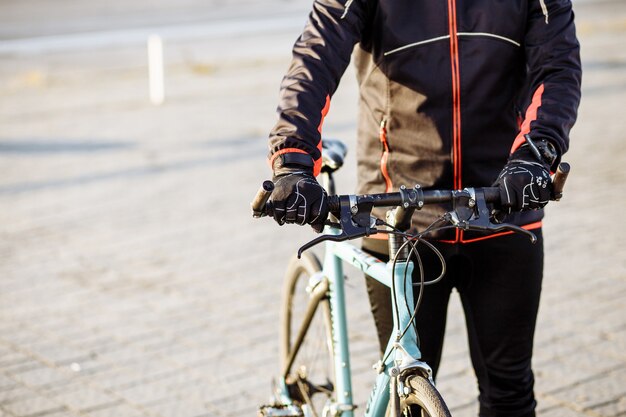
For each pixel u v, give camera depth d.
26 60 17.56
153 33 19.78
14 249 6.62
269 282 5.82
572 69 2.74
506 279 2.91
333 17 2.74
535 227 2.93
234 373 4.57
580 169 8.41
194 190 8.13
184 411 4.19
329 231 3.27
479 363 3.06
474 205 2.39
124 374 4.58
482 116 2.83
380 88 2.89
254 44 18.91
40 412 4.19
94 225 7.16
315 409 3.68
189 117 11.77
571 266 5.86
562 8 2.79
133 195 8.02
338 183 8.13
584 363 4.52
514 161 2.51
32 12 25.11
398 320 2.57
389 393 2.63
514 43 2.81
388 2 2.79
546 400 4.15
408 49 2.79
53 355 4.82
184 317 5.30
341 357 3.30
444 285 2.93
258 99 12.98
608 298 5.31
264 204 2.30
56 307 5.50
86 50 18.62
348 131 10.34
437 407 2.33
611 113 11.03
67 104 12.98
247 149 9.77
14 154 9.80
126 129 11.08
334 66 2.70
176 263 6.23
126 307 5.48
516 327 2.95
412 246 2.45
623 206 7.20
